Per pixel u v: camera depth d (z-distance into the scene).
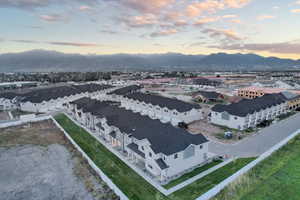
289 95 60.97
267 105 48.44
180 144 26.17
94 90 84.44
